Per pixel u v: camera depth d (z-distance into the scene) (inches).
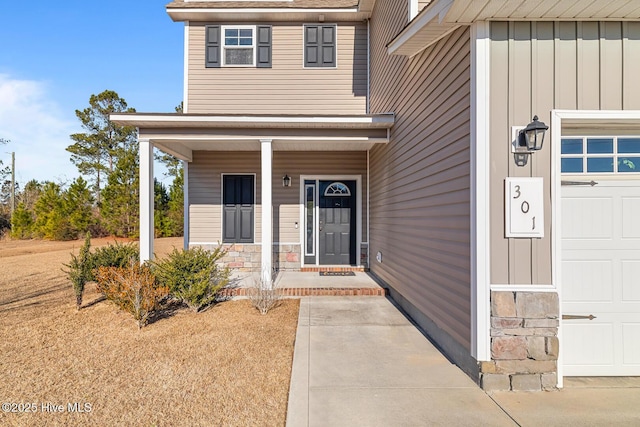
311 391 111.6
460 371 127.2
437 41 152.9
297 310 203.2
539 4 104.0
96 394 107.2
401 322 182.5
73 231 669.9
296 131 235.8
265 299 197.2
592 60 114.8
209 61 320.5
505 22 115.0
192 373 122.3
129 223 663.1
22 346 145.3
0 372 121.6
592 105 114.3
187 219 312.2
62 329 166.1
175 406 101.0
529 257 114.9
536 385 114.1
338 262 321.7
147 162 228.8
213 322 179.5
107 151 948.0
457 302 131.1
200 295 197.9
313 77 322.7
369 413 99.9
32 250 512.7
